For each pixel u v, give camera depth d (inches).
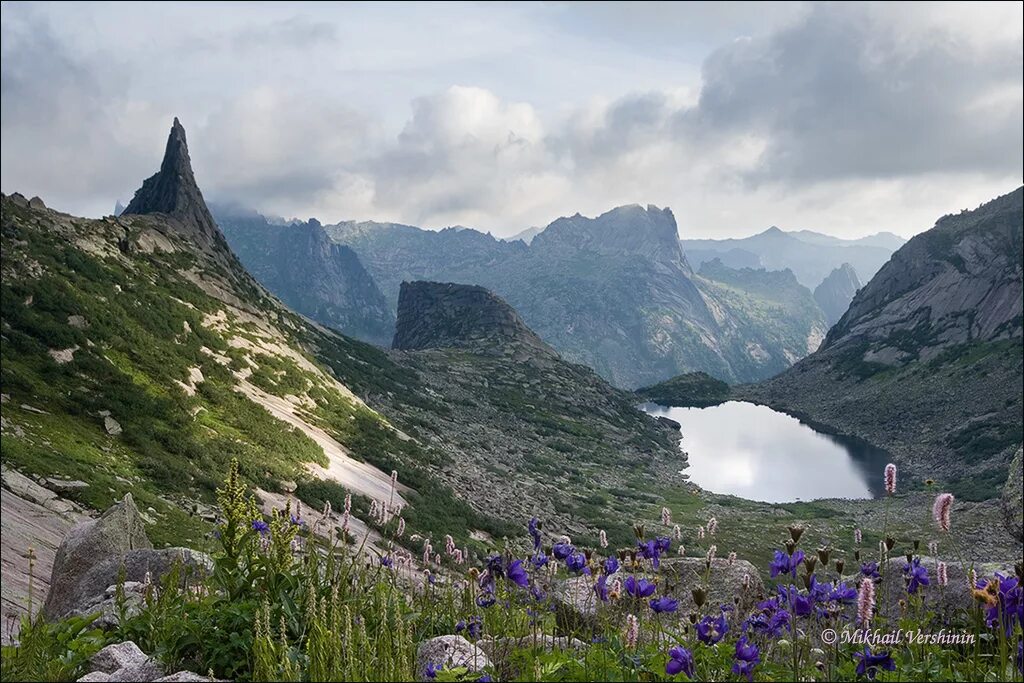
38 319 2122.3
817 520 3553.2
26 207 3489.2
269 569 246.4
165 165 5969.5
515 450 5118.1
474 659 220.8
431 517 2204.7
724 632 204.1
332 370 5007.4
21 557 1000.2
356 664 188.9
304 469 2177.7
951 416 7145.7
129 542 531.2
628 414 7839.6
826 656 210.5
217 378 2657.5
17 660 237.9
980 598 203.9
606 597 242.7
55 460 1428.4
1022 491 405.7
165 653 232.7
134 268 3452.3
